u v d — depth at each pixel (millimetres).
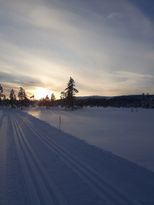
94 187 7766
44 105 151750
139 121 39062
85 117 50031
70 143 16078
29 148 14320
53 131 23125
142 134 22219
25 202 6641
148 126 30219
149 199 6828
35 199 6840
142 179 8539
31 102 153250
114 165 10359
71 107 91938
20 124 30422
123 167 10039
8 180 8508
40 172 9406
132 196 7039
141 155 13117
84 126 30109
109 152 13031
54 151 13406
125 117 50094
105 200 6754
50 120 41031
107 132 23812
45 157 11930
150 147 15539
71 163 10734
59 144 15695
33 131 23016
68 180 8461
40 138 18438
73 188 7684
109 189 7594
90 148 14211
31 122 33844
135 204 6488
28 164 10609
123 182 8227
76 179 8555
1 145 15305
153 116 54031
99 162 10867
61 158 11711
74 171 9508
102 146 15898
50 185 7977
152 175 9000
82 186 7855
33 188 7715
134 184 8039
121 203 6551
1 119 38969
